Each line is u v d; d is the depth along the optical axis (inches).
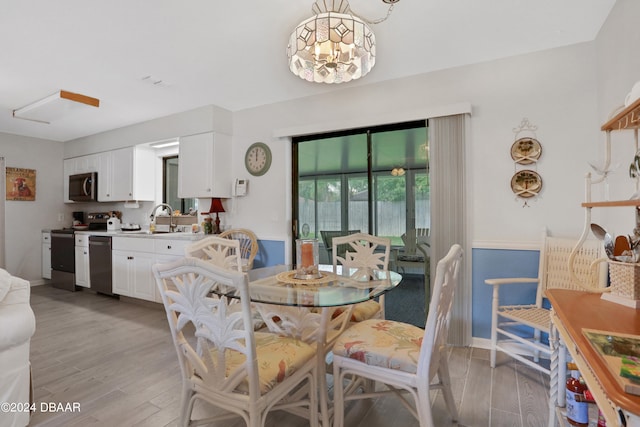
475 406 72.4
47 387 81.3
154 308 150.7
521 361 85.1
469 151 104.7
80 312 144.6
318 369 65.8
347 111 126.5
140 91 128.5
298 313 71.9
